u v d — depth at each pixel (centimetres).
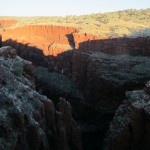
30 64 4475
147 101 3391
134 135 3244
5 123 2659
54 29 9038
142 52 6956
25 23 10794
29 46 8619
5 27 11662
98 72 6256
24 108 3038
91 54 7081
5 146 2519
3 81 3209
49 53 8094
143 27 9512
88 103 6116
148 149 3114
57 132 3300
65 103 3584
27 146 2797
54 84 6944
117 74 6153
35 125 2925
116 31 8569
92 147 4625
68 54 7588
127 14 11688
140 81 5944
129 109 3456
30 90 3484
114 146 3388
